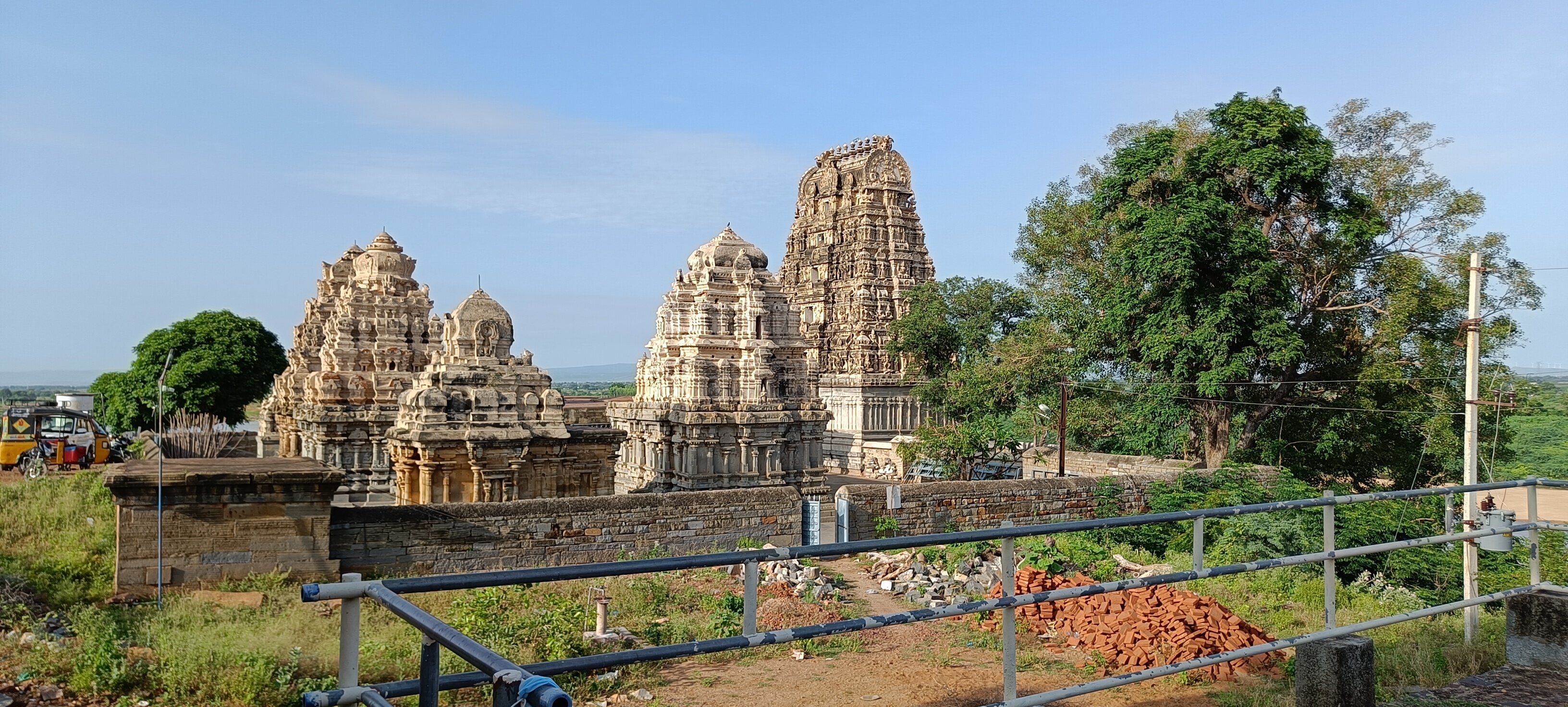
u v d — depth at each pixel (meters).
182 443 40.75
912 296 76.81
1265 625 19.27
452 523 26.05
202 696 14.41
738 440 43.25
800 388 45.75
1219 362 38.31
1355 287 43.59
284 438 57.25
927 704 13.86
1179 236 37.88
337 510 24.81
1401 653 13.72
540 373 36.72
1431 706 10.73
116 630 17.58
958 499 33.53
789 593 23.00
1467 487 11.65
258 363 76.31
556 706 4.35
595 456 36.91
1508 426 44.06
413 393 34.62
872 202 80.25
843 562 27.14
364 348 51.19
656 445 44.38
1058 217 53.72
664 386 44.78
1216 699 13.47
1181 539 30.77
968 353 75.56
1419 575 26.45
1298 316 43.00
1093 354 46.16
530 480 35.47
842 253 82.31
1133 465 45.88
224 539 22.88
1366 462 44.00
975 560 25.39
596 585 21.84
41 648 15.87
